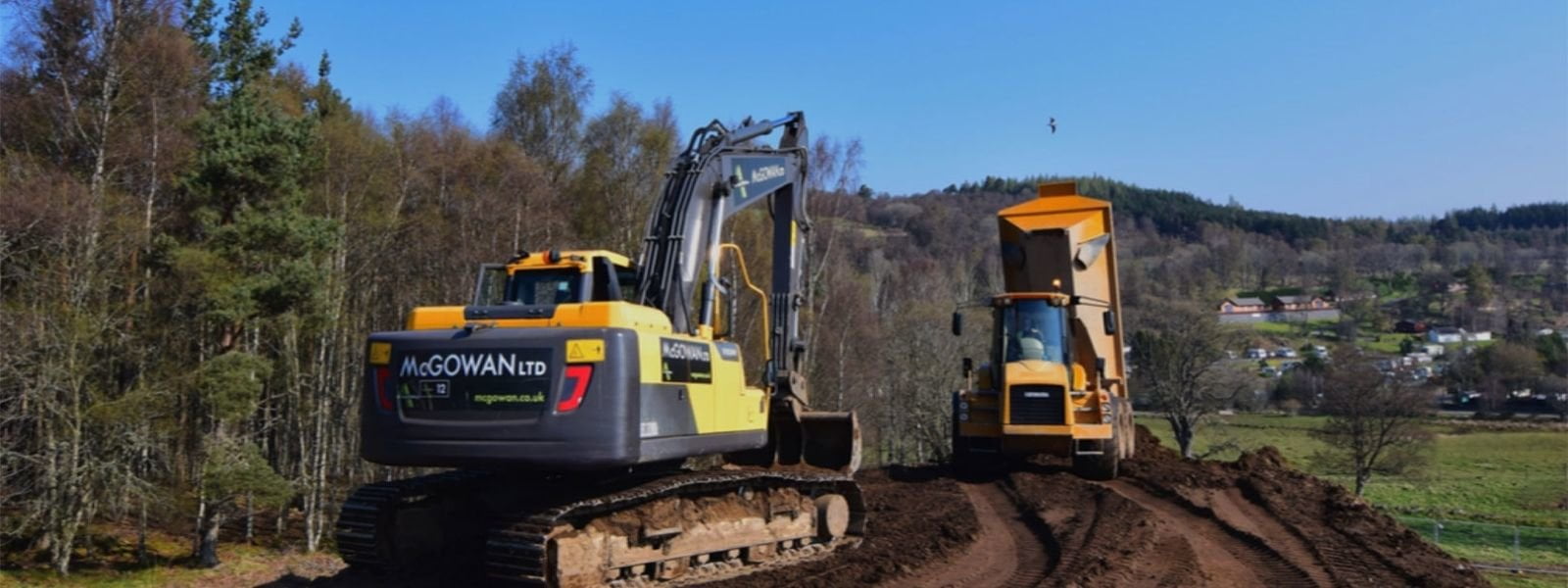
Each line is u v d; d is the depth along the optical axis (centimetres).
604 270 934
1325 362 4675
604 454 758
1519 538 2514
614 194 3650
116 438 2195
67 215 2109
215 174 2277
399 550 879
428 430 799
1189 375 3747
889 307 5212
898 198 9569
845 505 1123
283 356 2652
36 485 2164
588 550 812
